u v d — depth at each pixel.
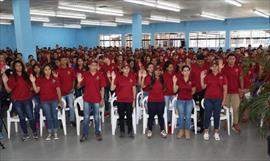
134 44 12.70
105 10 11.20
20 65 4.35
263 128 3.00
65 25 19.47
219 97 4.27
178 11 12.07
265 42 16.09
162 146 4.14
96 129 4.50
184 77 4.38
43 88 4.39
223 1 9.30
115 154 3.87
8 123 4.66
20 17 7.33
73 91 5.24
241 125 5.04
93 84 4.38
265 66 3.23
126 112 4.52
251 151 3.86
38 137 4.67
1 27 17.19
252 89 3.58
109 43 21.58
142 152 3.92
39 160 3.72
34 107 4.78
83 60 6.09
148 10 11.42
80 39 22.86
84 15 13.35
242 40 16.86
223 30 17.25
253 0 9.30
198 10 12.00
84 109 4.41
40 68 4.60
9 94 4.75
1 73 4.71
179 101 4.43
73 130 5.03
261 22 16.00
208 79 4.30
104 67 6.27
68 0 8.69
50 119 4.50
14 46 17.92
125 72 4.47
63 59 5.19
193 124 4.80
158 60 6.77
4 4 9.09
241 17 16.11
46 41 20.52
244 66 3.88
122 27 20.62
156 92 4.43
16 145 4.32
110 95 5.68
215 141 4.29
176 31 18.83
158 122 4.99
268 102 2.79
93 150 4.04
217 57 6.09
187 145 4.15
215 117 4.32
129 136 4.57
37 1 8.70
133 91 4.52
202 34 18.09
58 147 4.19
